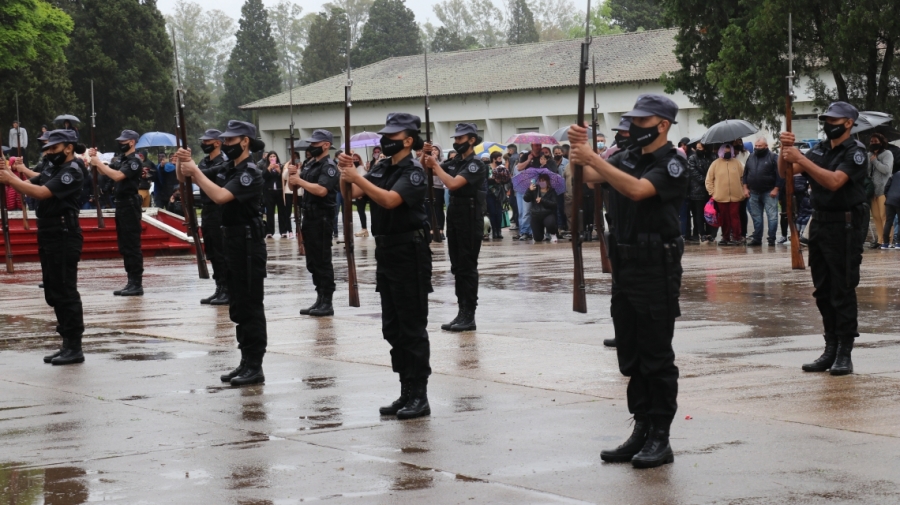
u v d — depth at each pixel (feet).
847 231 28.30
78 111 188.14
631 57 161.17
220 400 27.32
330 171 41.70
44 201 32.53
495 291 49.34
